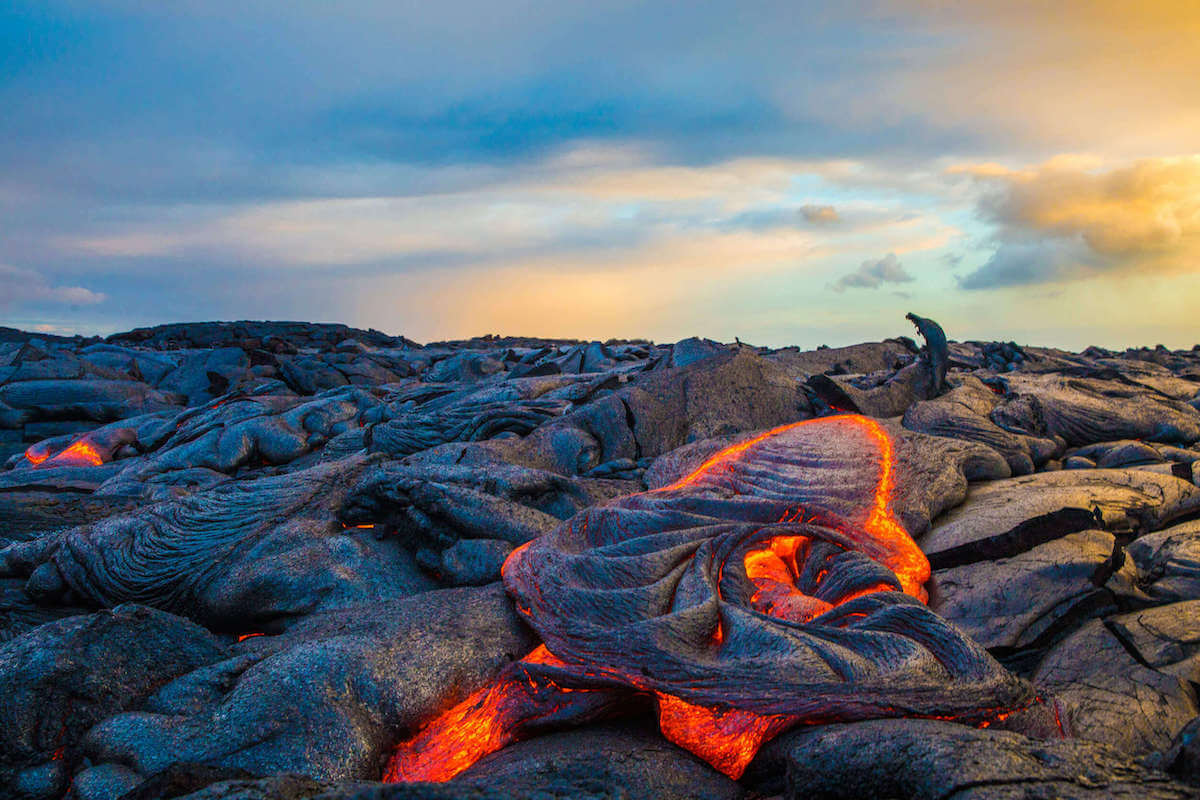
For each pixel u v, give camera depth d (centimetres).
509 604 575
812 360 1460
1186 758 322
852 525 632
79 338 3341
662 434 1012
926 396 1101
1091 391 1197
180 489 1038
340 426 1351
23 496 1020
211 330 3694
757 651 459
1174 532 677
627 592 529
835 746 364
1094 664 540
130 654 501
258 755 429
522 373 1692
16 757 437
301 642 524
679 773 410
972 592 630
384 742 467
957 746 338
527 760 403
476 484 759
